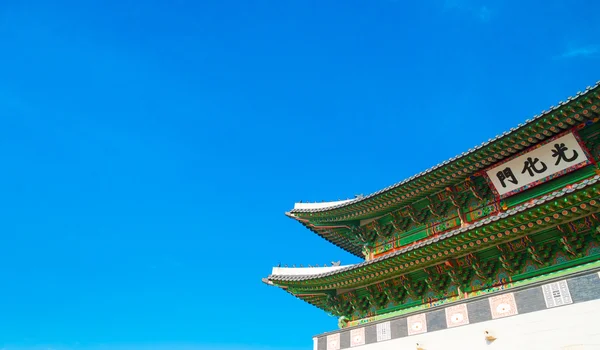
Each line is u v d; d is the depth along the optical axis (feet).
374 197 84.69
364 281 78.33
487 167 72.79
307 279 82.48
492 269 65.41
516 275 62.75
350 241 101.96
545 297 49.73
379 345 64.44
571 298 47.57
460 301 57.82
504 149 68.13
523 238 61.11
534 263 61.41
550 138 64.49
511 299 52.65
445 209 81.25
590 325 44.96
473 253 65.67
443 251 64.95
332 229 99.25
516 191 69.67
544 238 59.62
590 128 62.44
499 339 51.29
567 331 46.32
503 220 55.93
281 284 87.35
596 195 49.52
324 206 96.73
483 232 58.75
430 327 59.36
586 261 55.72
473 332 54.13
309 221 97.96
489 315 53.78
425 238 82.38
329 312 91.04
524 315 50.44
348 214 91.50
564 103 59.62
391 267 72.08
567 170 63.46
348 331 70.54
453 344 55.42
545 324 48.26
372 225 92.84
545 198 52.44
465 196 78.13
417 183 78.48
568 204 51.72
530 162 67.31
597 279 46.52
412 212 85.15
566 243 56.75
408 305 75.15
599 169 60.75
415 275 74.59
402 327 62.90
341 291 85.76
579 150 62.13
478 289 66.23
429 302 72.08
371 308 81.82
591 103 58.39
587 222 55.06
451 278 68.90
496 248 64.13
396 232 89.04
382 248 90.17
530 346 48.44
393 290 77.61
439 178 76.43
